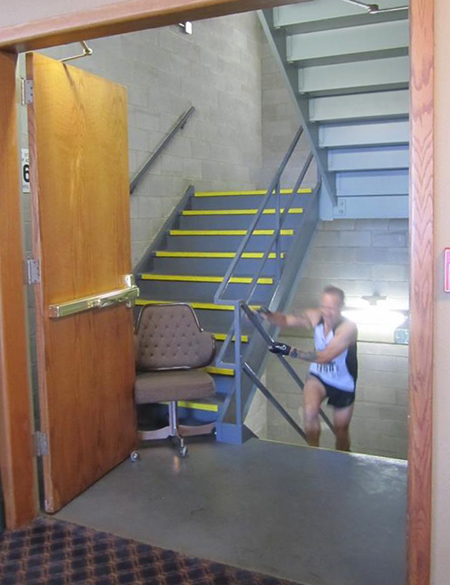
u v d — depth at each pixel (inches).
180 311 139.1
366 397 224.7
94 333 115.4
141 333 137.3
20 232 100.3
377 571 86.8
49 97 101.3
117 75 166.4
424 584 68.7
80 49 149.1
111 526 100.4
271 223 183.9
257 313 149.3
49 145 101.8
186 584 84.6
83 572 88.0
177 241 190.1
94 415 115.6
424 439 66.9
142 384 127.1
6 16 90.3
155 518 102.7
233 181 236.5
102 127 117.0
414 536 68.5
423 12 62.8
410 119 64.8
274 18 131.7
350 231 223.9
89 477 114.1
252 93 250.1
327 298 145.6
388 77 139.1
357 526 98.8
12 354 99.5
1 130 95.5
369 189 171.6
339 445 152.1
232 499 108.6
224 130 228.4
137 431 131.7
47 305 102.2
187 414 143.3
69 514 104.7
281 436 241.6
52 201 103.1
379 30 131.9
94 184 115.2
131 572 87.7
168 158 192.7
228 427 134.3
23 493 101.7
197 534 97.3
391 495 109.3
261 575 86.4
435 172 64.2
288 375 235.5
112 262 122.0
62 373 106.4
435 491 67.5
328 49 135.9
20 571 88.4
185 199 201.8
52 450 104.2
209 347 137.7
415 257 65.2
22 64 120.0
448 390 66.1
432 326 65.5
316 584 84.1
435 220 64.5
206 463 123.7
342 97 149.6
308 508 104.9
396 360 219.3
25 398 102.2
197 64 207.9
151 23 82.2
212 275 175.2
